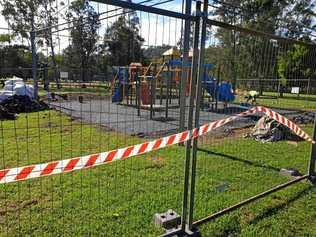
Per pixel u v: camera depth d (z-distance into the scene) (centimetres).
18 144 559
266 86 772
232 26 272
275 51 398
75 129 718
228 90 470
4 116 850
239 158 504
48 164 210
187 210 286
